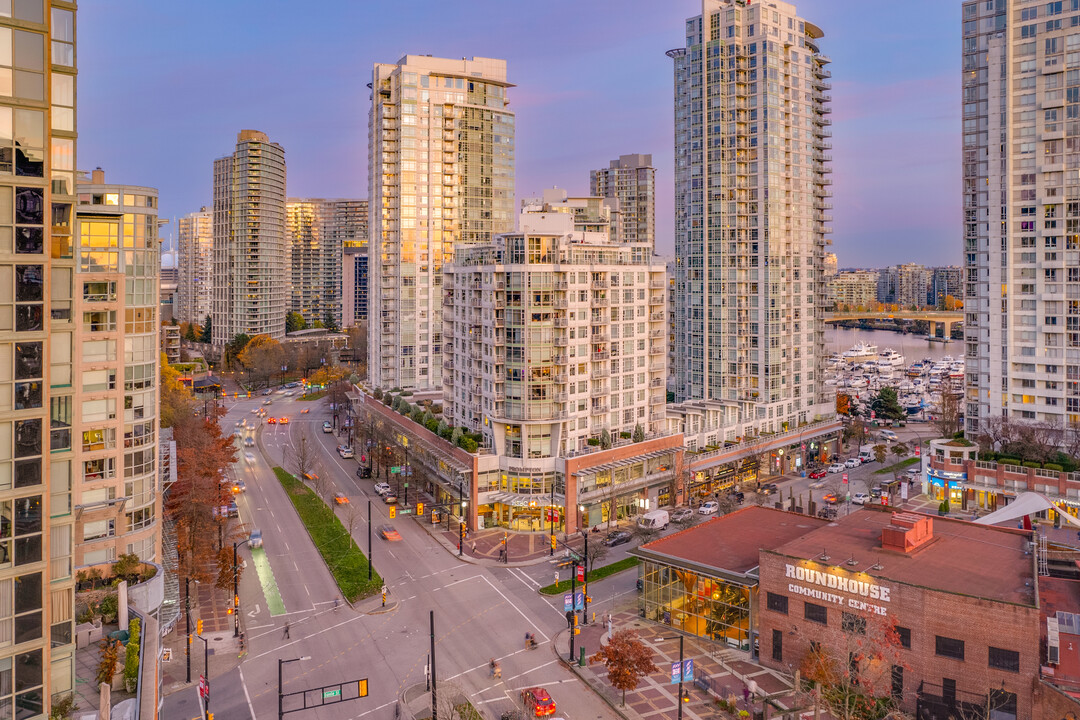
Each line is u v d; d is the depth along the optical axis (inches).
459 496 4648.1
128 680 2089.1
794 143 6530.5
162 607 3117.6
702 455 5393.7
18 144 1539.1
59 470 1675.7
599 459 4680.1
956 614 2490.2
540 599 3577.8
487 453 4685.0
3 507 1517.0
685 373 7012.8
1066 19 5147.6
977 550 3002.0
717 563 3189.0
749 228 6417.3
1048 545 3693.4
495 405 4699.8
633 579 3853.3
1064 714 2278.5
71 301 1694.1
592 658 2839.6
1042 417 5344.5
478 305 4926.2
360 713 2578.7
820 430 6476.4
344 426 7588.6
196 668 2888.8
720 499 5251.0
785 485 5728.3
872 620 2662.4
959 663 2491.4
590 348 4845.0
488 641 3147.1
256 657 2994.6
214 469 4244.6
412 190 6943.9
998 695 2421.3
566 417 4670.3
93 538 3095.5
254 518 4795.8
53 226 1688.0
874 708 2480.3
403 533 4547.2
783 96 6392.7
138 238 3233.3
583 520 4584.2
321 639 3154.5
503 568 3983.8
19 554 1539.1
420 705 2623.0
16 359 1536.7
